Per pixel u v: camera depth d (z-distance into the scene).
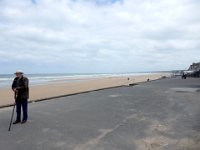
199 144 6.28
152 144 6.30
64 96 18.78
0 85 39.91
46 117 9.95
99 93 21.17
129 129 7.87
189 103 13.92
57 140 6.66
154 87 27.81
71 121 9.13
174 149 5.91
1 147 6.09
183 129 7.81
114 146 6.14
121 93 20.77
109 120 9.28
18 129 7.94
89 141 6.56
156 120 9.23
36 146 6.15
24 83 8.91
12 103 15.19
